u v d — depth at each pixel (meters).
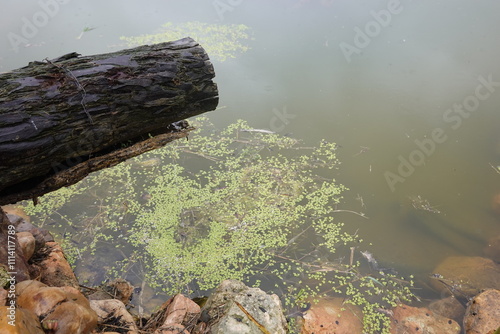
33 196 1.81
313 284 2.14
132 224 2.35
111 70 1.78
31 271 1.83
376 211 2.40
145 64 1.82
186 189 2.50
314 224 2.35
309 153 2.69
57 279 1.91
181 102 1.88
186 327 1.84
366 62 3.41
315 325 2.00
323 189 2.50
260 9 4.29
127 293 2.05
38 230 2.02
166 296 2.09
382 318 2.04
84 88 1.74
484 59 3.38
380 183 2.53
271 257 2.23
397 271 2.19
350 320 2.02
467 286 2.13
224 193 2.48
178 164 2.65
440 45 3.60
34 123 1.68
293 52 3.57
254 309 1.86
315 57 3.50
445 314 2.05
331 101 3.03
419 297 2.11
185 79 1.87
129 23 4.02
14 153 1.66
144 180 2.57
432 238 2.29
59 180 1.81
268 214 2.39
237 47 3.63
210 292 2.10
